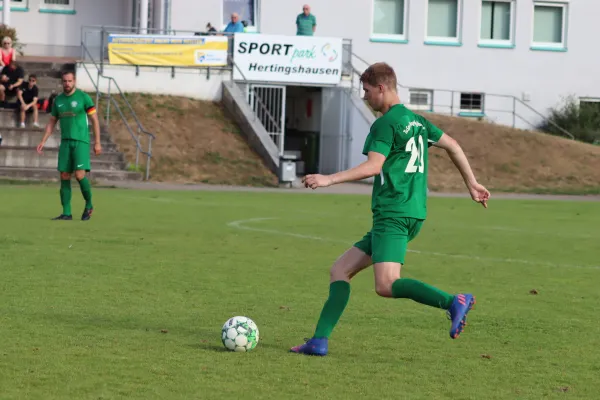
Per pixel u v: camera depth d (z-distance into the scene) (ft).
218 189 240.73
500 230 159.53
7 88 254.47
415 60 363.35
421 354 63.93
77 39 345.72
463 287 96.02
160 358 59.52
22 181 230.48
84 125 147.13
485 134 313.32
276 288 90.58
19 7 341.41
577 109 365.40
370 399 51.60
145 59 299.38
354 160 303.89
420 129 59.47
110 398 50.08
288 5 347.97
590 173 298.97
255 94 308.60
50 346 62.13
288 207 193.67
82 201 186.70
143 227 142.72
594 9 377.09
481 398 52.70
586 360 63.41
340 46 311.47
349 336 69.36
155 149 268.00
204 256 112.57
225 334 62.23
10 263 100.73
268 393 52.06
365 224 159.63
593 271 110.11
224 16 342.64
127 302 80.33
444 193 265.13
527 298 89.86
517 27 370.94
